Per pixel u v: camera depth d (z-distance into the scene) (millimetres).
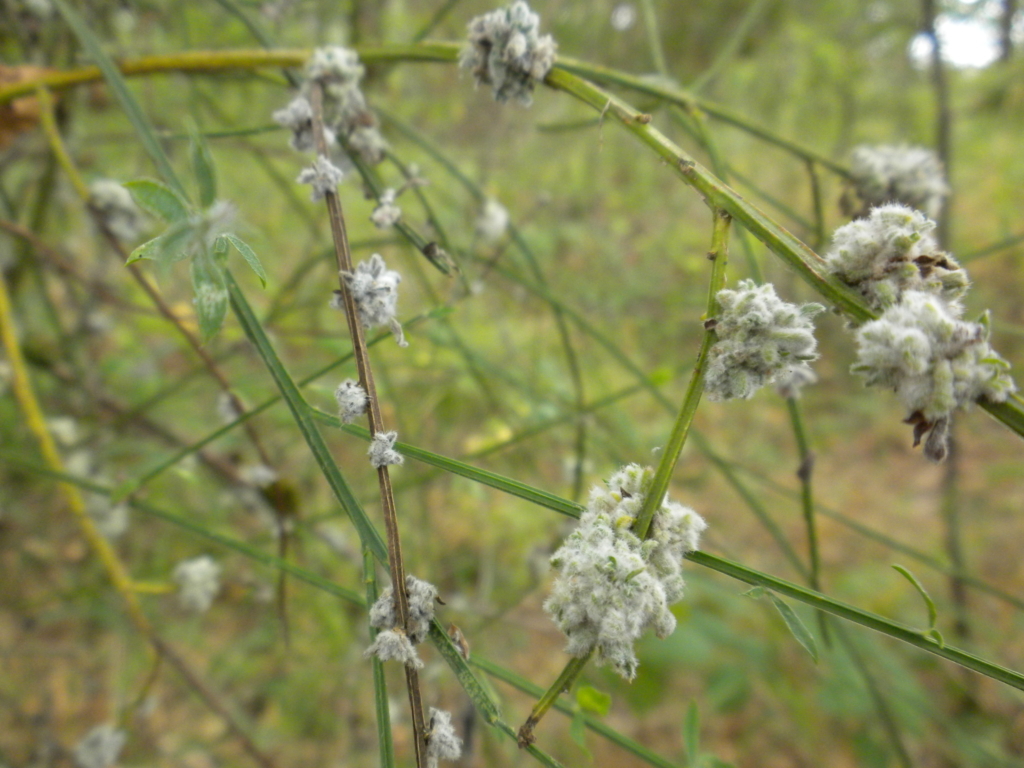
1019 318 428
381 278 103
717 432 407
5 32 216
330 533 251
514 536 304
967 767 253
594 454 311
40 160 264
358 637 257
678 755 256
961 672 286
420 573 263
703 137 151
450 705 244
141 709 207
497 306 381
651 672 252
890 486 390
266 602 256
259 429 269
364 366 100
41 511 249
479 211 234
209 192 81
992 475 374
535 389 313
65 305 299
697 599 286
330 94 147
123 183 71
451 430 326
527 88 130
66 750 213
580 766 249
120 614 233
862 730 259
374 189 151
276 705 251
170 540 256
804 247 87
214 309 75
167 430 250
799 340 82
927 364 72
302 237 371
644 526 85
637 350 422
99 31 222
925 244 81
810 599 87
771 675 262
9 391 224
